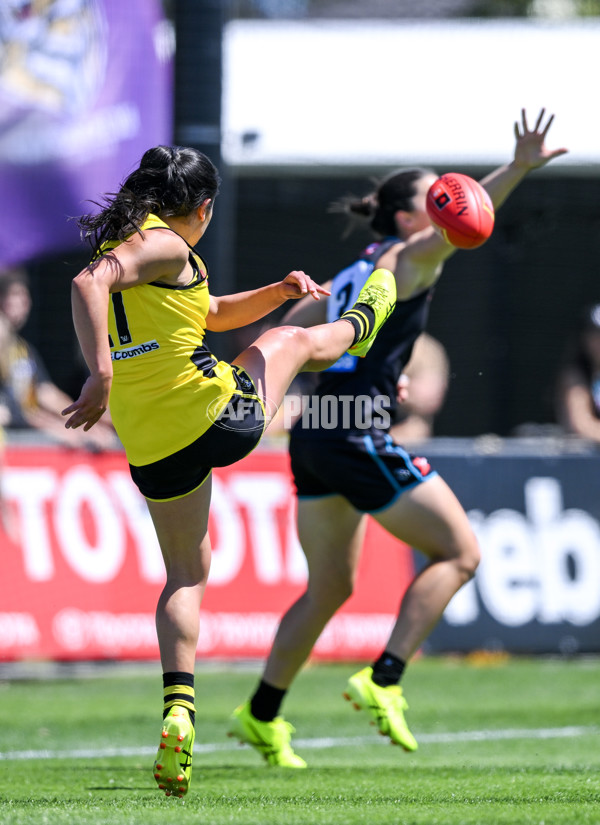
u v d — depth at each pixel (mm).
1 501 27906
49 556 28219
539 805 11609
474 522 31016
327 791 13281
